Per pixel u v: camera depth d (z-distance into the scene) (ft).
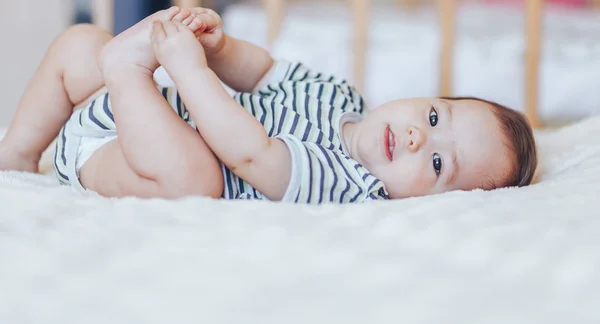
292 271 1.77
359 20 6.24
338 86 3.61
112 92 2.82
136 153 2.72
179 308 1.57
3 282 1.72
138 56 2.83
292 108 3.32
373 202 2.54
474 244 1.94
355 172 2.98
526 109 6.60
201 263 1.81
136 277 1.72
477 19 8.82
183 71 2.74
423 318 1.54
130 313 1.56
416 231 2.05
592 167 3.22
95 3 5.98
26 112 3.31
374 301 1.61
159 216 2.20
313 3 11.12
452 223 2.12
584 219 2.20
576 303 1.65
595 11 10.68
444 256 1.88
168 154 2.69
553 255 1.89
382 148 3.17
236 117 2.73
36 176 3.21
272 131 3.14
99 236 1.99
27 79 8.47
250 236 2.00
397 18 8.87
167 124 2.72
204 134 2.76
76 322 1.54
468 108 3.37
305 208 2.37
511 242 1.97
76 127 3.10
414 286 1.69
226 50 3.48
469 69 7.13
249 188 2.96
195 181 2.74
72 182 3.07
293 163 2.82
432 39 7.31
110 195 2.94
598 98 7.13
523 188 2.87
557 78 7.14
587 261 1.85
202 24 3.02
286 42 7.46
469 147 3.25
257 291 1.65
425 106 3.30
